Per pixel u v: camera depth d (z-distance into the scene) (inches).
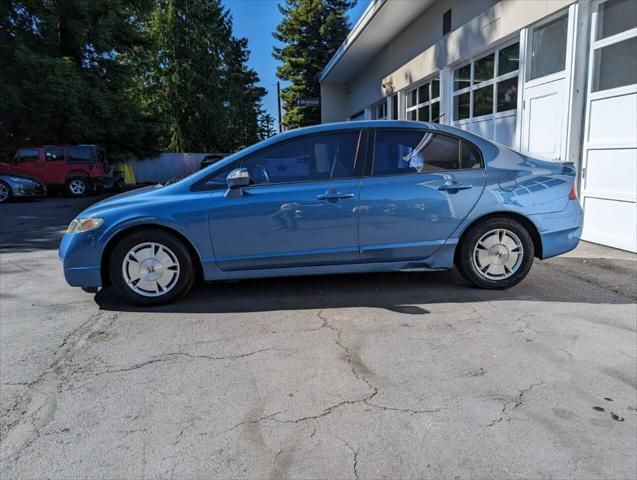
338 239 165.0
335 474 82.5
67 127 741.3
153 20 1185.4
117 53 877.8
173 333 143.5
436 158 169.8
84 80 759.1
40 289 192.5
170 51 1226.6
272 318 154.0
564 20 255.4
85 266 161.5
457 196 166.7
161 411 102.0
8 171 611.2
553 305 160.7
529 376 114.3
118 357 128.0
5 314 163.0
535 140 282.0
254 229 162.4
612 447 88.6
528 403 103.0
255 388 110.8
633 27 214.8
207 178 165.6
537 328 142.1
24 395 109.5
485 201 167.6
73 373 119.4
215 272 165.6
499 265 173.5
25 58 657.6
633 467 83.4
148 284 164.2
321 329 144.1
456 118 399.5
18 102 669.9
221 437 92.9
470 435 92.4
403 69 516.1
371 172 166.7
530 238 172.4
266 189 163.3
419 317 152.3
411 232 166.9
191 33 1258.0
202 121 1318.9
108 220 160.1
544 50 274.1
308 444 90.5
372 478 81.4
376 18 474.3
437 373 116.3
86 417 100.3
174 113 1244.5
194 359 126.0
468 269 173.0
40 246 290.2
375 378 114.4
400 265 170.4
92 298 179.0
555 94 261.9
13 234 336.8
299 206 162.2
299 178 165.8
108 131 815.1
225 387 111.3
